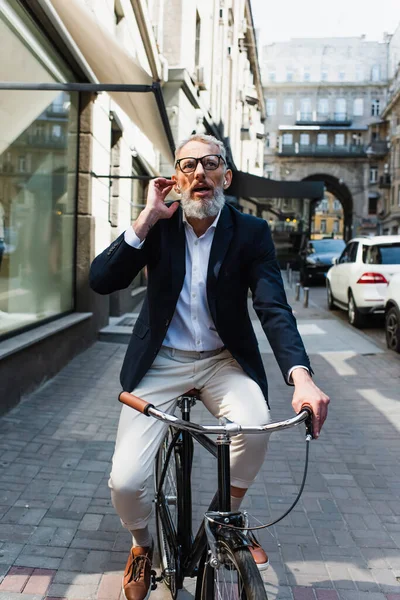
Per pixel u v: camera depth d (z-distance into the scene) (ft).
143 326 8.02
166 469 7.91
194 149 7.38
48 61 21.68
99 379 21.01
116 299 33.53
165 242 7.68
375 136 225.56
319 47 233.96
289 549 9.88
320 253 68.64
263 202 79.05
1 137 18.02
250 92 117.50
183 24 44.91
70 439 14.79
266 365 25.18
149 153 44.80
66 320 23.36
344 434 15.98
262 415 7.31
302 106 232.32
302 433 16.01
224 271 7.53
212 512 6.34
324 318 40.63
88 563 9.25
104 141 28.73
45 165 22.24
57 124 23.48
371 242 36.19
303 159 223.92
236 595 5.74
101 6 25.21
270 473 13.20
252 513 11.19
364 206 219.61
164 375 7.94
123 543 9.89
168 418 5.93
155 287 7.74
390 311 28.58
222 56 73.92
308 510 11.39
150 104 19.39
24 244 20.17
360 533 10.51
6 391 16.49
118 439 7.60
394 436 15.88
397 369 24.29
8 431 15.11
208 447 7.37
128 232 7.34
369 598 8.53
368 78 233.76
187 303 7.74
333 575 9.11
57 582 8.70
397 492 12.33
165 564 8.44
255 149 139.23
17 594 8.37
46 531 10.19
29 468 12.88
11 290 18.97
